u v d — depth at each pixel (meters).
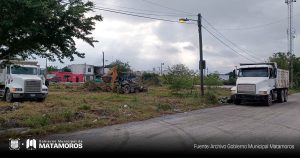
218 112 20.20
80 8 11.18
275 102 29.95
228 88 52.66
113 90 40.03
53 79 77.62
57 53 12.32
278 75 28.28
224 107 24.14
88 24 11.81
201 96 27.72
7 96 24.69
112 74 41.72
